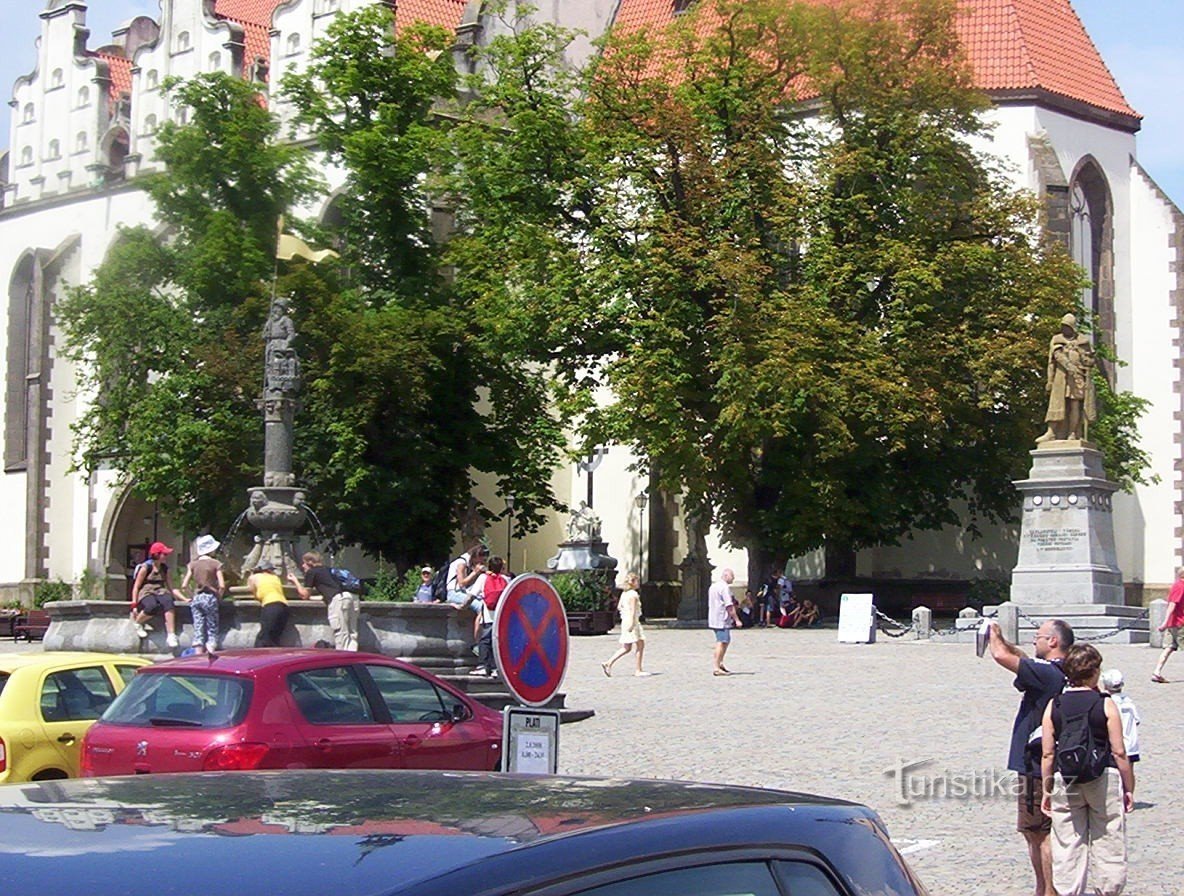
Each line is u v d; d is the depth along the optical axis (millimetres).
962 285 49781
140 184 53594
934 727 22578
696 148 48219
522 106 50750
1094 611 39562
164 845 3676
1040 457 41250
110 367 52938
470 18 66062
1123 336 59438
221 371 50250
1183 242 58750
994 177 55812
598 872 3820
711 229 48469
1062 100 58531
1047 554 40844
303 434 51500
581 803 4328
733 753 20422
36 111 72625
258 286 50812
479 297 51219
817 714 24422
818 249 48500
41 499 70438
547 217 50375
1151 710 24562
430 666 24453
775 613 50562
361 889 3416
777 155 49031
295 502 30078
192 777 4699
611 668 33000
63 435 70688
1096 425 52719
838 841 4551
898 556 58625
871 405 46344
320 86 62062
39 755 15938
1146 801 16562
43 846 3654
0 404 72438
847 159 48594
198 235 51969
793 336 45438
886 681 29531
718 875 4121
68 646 28188
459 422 54781
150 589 27438
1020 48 58688
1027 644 39375
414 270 53562
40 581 70188
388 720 14555
